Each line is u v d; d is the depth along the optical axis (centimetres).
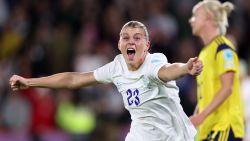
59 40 4016
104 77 1991
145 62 1881
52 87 2042
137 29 1875
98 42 4206
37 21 4222
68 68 4000
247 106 3162
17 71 3828
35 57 3934
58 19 4262
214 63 2217
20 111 3594
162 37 4262
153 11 4466
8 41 4084
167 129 1912
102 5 4400
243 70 3228
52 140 3575
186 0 4631
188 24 4494
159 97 1878
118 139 3694
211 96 2216
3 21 4228
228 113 2189
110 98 3803
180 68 1686
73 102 3716
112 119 3738
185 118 1938
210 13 2256
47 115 3612
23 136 3550
